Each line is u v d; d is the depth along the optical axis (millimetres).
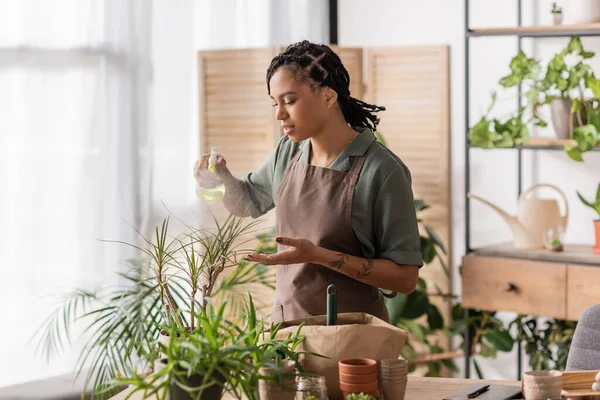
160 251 2199
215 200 2592
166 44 4324
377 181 2523
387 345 1932
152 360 1907
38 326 3801
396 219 2512
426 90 4648
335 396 1934
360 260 2479
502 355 4598
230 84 4578
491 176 4586
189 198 4402
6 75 3693
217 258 2250
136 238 4145
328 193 2566
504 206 4547
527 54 4426
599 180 4242
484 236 4637
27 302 3773
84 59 3936
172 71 4348
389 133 4777
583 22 3916
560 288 3832
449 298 4656
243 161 4621
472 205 4668
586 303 3770
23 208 3756
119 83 4086
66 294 3875
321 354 1918
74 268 3922
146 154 4215
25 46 3738
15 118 3725
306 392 1775
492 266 4012
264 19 4777
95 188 3984
